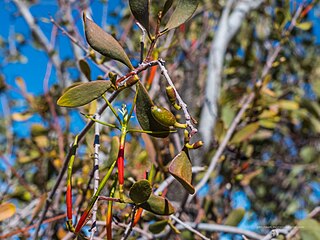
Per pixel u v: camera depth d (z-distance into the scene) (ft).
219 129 2.57
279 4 3.61
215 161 2.14
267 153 4.36
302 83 4.49
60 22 3.35
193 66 3.43
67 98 1.27
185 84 3.34
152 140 1.98
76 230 1.32
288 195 4.58
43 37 3.87
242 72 3.95
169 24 1.34
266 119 2.87
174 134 2.29
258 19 4.17
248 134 2.42
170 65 3.11
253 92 2.63
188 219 2.38
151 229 1.82
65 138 2.89
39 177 2.77
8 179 2.79
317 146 4.54
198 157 2.71
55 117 2.80
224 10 3.76
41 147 2.83
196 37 3.86
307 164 4.41
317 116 3.62
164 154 2.30
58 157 2.74
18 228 2.15
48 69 3.08
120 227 1.82
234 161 2.71
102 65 2.02
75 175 2.43
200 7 3.96
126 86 1.30
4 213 1.71
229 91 3.42
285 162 4.53
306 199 4.72
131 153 2.12
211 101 3.20
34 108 3.01
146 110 1.32
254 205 4.31
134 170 2.10
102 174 1.91
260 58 4.07
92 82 1.28
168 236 2.04
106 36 1.28
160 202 1.28
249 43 4.17
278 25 2.56
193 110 3.26
